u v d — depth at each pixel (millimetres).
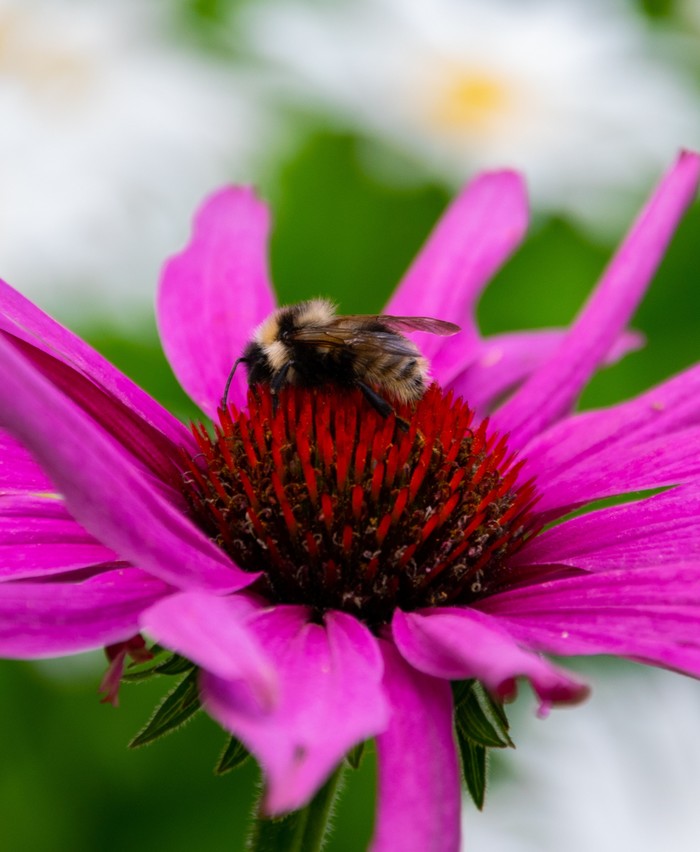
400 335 230
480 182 258
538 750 269
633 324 289
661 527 224
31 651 199
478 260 253
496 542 222
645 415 237
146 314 285
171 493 223
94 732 266
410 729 201
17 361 195
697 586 210
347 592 218
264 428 224
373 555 218
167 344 241
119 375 228
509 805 269
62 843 265
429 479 222
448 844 194
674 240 286
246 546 219
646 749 269
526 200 256
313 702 196
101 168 293
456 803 197
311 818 213
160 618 194
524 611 214
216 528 221
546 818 268
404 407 225
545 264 291
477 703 210
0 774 264
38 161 292
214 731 267
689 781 268
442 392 245
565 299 289
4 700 264
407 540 219
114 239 290
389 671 206
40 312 225
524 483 234
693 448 232
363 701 196
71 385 225
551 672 192
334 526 219
